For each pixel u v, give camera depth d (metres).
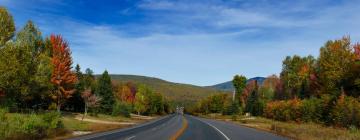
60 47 53.66
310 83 77.88
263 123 69.75
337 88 60.78
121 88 118.56
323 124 51.72
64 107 77.31
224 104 137.75
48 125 25.59
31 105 55.38
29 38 42.41
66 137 25.59
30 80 41.34
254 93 111.56
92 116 66.62
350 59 63.34
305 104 60.44
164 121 67.38
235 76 132.50
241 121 78.25
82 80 77.88
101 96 77.25
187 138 27.80
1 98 40.06
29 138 22.16
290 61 105.81
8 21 36.97
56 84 53.12
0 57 36.06
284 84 105.88
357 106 44.56
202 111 178.38
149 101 120.69
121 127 42.41
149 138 26.88
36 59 43.38
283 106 75.19
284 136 32.88
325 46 66.62
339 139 26.19
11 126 21.50
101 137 26.83
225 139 28.22
